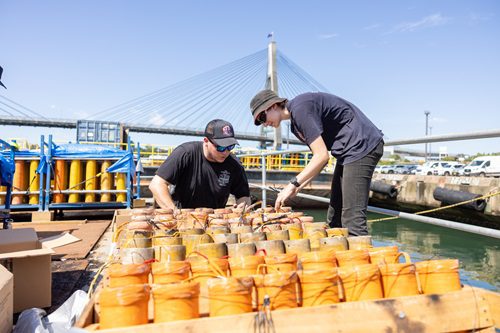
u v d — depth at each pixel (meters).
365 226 3.03
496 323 1.70
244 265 1.83
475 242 11.08
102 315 1.48
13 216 8.91
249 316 1.49
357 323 1.56
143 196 15.45
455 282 1.79
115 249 2.54
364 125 3.06
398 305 1.63
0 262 2.60
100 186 8.64
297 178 2.88
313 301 1.66
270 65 36.47
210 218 3.12
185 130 52.31
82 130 21.19
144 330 1.42
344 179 3.08
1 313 2.13
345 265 1.94
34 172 8.27
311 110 2.93
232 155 4.55
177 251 2.07
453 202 14.20
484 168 31.69
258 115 3.18
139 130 51.09
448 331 1.65
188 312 1.51
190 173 4.34
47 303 2.69
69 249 4.66
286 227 2.70
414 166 40.53
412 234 12.36
